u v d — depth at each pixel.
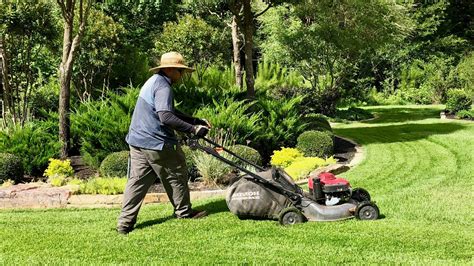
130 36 23.59
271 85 24.19
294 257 4.98
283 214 6.04
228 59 25.25
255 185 6.23
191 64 20.83
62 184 8.47
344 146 13.09
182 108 11.38
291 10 23.33
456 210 6.54
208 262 4.92
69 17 11.02
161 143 6.02
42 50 16.73
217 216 6.55
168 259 5.04
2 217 6.98
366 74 31.38
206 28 20.61
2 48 13.33
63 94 10.98
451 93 21.36
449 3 34.03
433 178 8.81
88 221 6.65
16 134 10.04
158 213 6.87
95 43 15.95
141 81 18.11
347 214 6.14
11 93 13.51
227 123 10.51
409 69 33.06
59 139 11.05
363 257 4.93
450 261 4.77
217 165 8.74
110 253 5.27
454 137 13.62
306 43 21.38
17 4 12.59
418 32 33.00
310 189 6.36
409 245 5.23
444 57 32.50
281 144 11.60
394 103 30.55
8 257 5.20
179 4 26.31
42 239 5.80
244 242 5.49
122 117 10.02
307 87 24.48
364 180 8.89
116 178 8.43
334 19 20.12
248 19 13.47
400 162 10.58
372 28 20.20
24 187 8.22
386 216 6.30
